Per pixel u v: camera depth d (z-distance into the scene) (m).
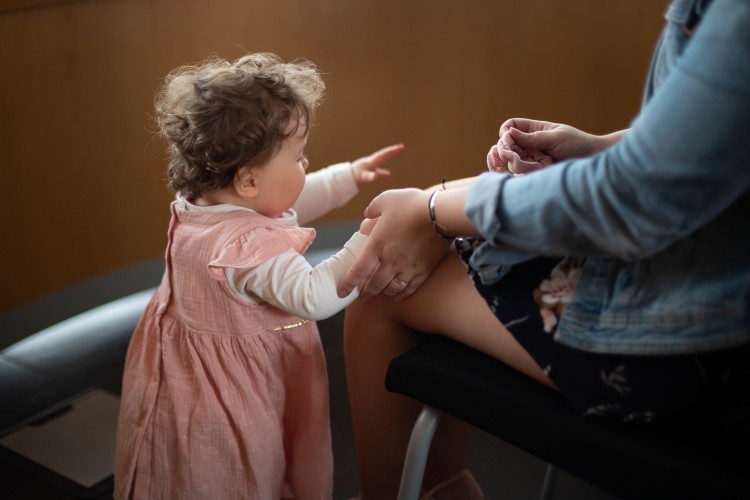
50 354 1.71
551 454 0.73
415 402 0.96
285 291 0.87
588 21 1.84
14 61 1.57
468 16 1.91
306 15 1.85
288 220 0.99
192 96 0.93
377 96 1.98
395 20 1.91
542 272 0.77
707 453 0.66
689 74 0.55
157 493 0.97
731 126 0.53
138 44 1.69
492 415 0.76
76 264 1.81
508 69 1.94
